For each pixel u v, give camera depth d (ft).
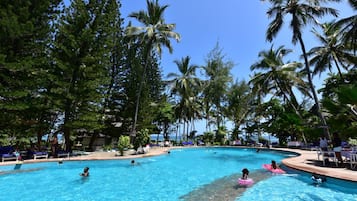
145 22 77.51
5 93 44.78
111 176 34.22
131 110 80.38
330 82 84.99
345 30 56.29
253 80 86.22
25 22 47.67
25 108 47.67
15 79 47.44
